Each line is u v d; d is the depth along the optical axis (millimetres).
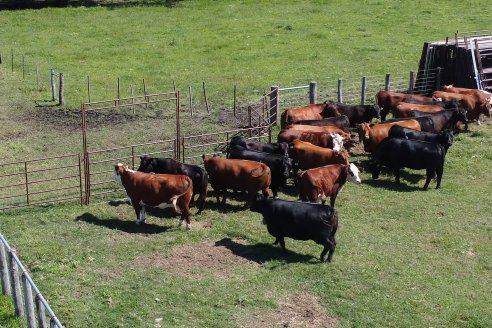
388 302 13898
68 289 14000
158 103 27109
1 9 42875
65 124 24859
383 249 16078
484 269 15398
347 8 42500
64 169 20734
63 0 43906
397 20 39719
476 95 25062
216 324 13039
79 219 17281
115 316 13156
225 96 28047
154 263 15188
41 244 15812
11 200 18422
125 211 17891
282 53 33906
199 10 42438
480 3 43094
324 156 19016
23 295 13281
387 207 18344
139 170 17953
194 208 18078
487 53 27719
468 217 17828
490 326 13172
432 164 19219
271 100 24562
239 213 17812
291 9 42375
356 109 23172
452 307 13742
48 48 34844
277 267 15070
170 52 34188
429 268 15312
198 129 24328
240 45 35250
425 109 23375
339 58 33125
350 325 13156
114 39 36469
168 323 13023
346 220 17531
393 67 31656
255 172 17547
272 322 13188
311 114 22891
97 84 29516
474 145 22953
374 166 20031
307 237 15234
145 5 43719
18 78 30188
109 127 24578
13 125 24625
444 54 27984
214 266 15117
